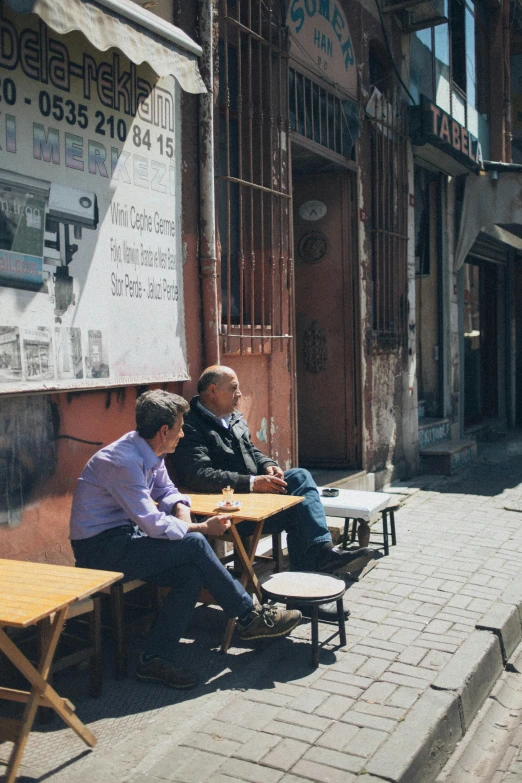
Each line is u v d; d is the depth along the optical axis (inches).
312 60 273.7
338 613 160.4
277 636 151.9
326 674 147.0
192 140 200.7
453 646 160.9
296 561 188.4
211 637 164.9
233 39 223.5
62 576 117.8
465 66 454.6
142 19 156.6
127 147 175.0
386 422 339.6
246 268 237.1
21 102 146.7
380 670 148.9
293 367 254.1
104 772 111.9
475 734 140.4
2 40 142.5
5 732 108.2
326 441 320.5
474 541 246.8
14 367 145.1
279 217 243.8
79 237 161.0
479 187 419.5
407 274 360.2
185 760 115.3
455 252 428.1
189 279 200.2
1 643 106.9
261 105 234.2
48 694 111.3
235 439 190.1
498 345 558.9
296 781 110.1
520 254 586.2
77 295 160.6
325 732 124.4
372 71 341.1
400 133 347.6
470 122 470.0
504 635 173.2
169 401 146.6
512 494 326.3
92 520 143.4
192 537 143.8
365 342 316.2
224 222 230.5
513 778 127.5
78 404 163.5
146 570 140.7
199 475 177.9
